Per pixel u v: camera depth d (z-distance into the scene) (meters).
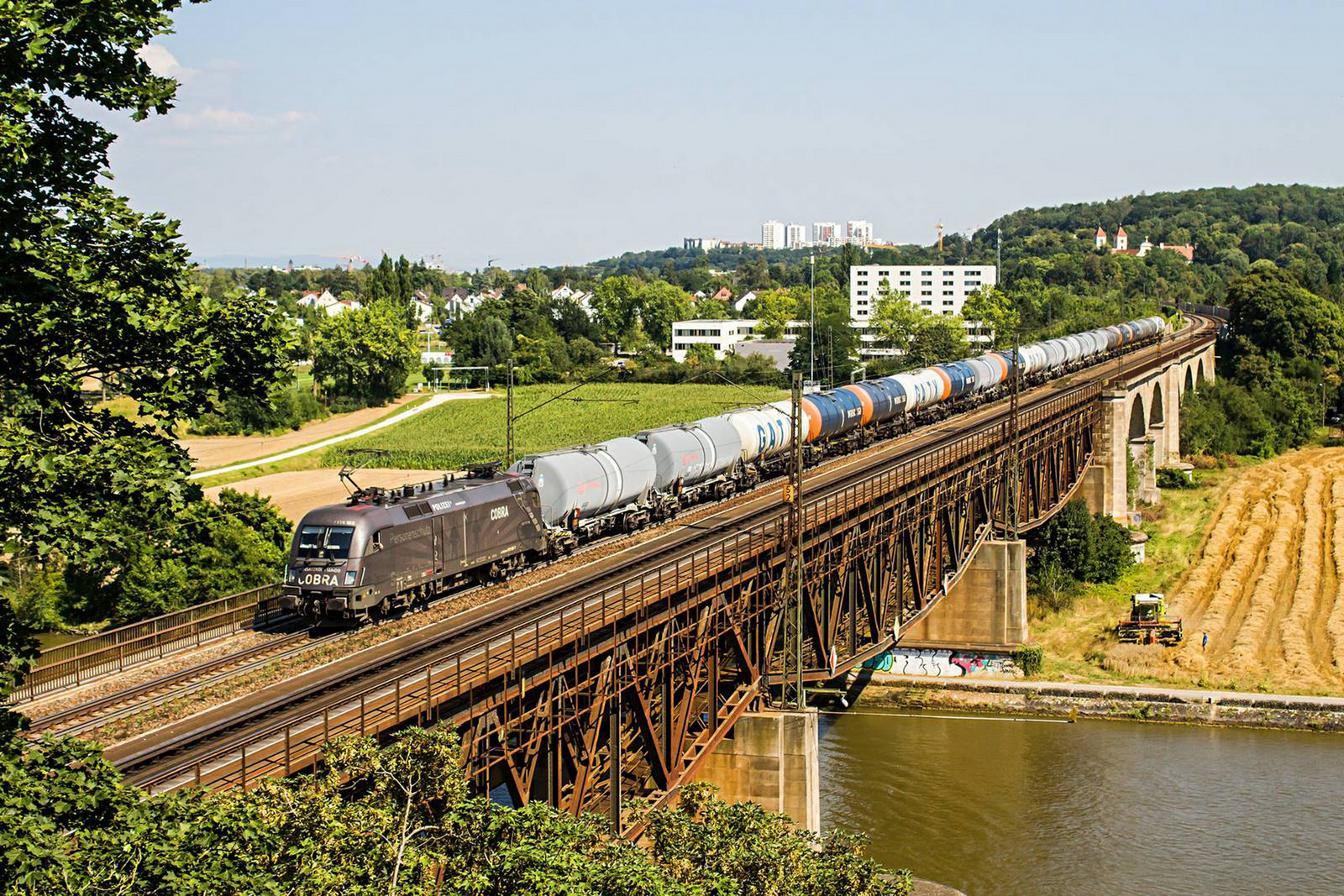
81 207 21.34
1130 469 112.00
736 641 46.62
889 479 64.88
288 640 43.06
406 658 38.88
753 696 47.22
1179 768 66.44
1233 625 88.44
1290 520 112.69
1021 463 84.94
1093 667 82.62
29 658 20.73
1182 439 138.75
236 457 139.25
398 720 29.59
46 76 20.39
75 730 33.31
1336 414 166.88
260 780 25.06
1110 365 142.62
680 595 43.06
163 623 42.91
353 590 42.69
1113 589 95.00
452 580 49.84
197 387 21.81
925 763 67.06
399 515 45.38
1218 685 78.44
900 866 53.97
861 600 63.28
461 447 141.50
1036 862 54.41
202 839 20.30
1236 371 165.75
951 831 57.66
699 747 43.28
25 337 20.22
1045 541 96.44
